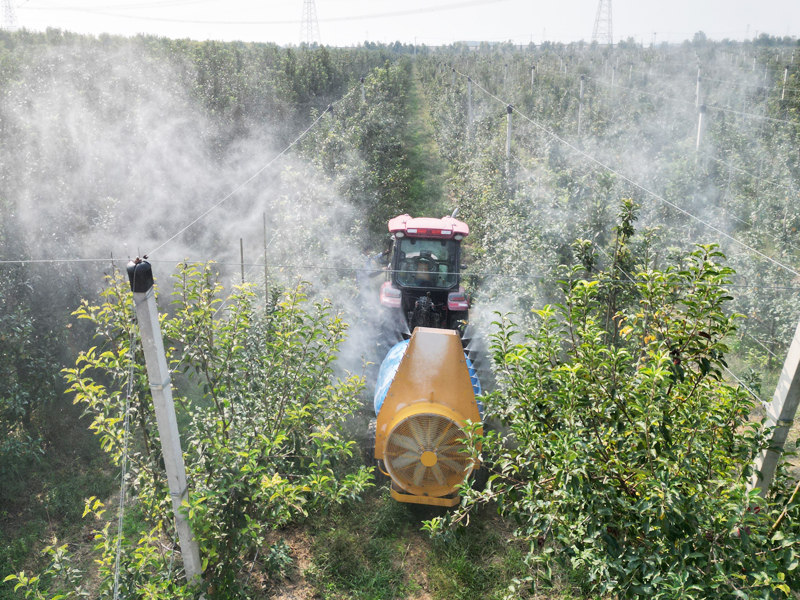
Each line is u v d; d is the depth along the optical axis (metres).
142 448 5.94
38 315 8.23
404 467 6.53
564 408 4.04
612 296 7.20
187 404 5.43
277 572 5.91
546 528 3.92
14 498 7.07
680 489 3.51
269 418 5.43
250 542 4.88
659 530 3.45
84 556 6.31
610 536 3.70
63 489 7.19
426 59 65.50
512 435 4.74
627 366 4.49
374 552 6.32
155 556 4.70
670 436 3.60
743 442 3.92
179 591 4.30
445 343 6.30
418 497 6.56
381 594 5.84
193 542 4.46
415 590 5.93
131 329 4.69
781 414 3.84
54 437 8.23
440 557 6.27
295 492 4.75
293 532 6.62
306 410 5.54
